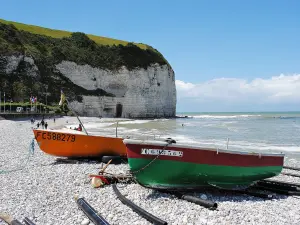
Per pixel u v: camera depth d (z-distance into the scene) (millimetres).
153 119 95812
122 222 8172
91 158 17672
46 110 76625
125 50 103625
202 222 8266
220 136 37469
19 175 13078
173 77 116875
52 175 13125
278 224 8297
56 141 17078
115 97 97250
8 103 70688
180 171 11109
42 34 100062
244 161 11570
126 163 16797
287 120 93812
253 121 87188
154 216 8266
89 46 102438
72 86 90438
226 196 11125
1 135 30906
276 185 12414
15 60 80062
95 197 10211
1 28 85875
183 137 35781
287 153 23609
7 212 8656
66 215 8539
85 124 60781
